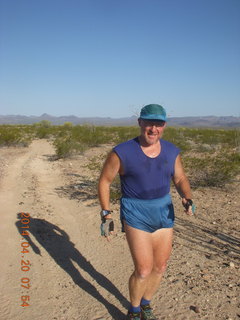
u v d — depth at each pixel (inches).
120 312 107.0
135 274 89.7
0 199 226.8
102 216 90.9
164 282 123.0
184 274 128.8
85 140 601.3
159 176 88.0
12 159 426.0
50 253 148.1
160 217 88.7
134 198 88.6
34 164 386.9
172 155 89.7
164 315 104.0
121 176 90.9
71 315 106.0
